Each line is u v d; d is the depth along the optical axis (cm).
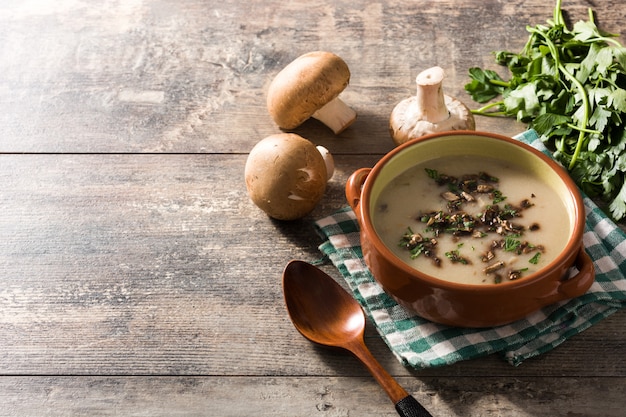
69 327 78
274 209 81
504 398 73
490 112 90
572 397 73
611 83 83
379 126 89
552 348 74
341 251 79
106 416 73
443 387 73
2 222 84
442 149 79
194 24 99
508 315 71
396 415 72
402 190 78
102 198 85
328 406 73
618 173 82
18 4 102
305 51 96
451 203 77
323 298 77
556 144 86
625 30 95
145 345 76
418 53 95
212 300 78
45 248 82
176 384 74
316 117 88
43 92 94
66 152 89
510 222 75
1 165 88
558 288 71
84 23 100
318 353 75
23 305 79
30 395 74
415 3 99
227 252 81
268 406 73
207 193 85
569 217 75
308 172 80
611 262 77
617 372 74
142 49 97
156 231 83
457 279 73
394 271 71
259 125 90
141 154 88
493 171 78
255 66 95
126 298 79
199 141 89
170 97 93
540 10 98
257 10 100
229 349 76
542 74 87
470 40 96
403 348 74
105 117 91
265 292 79
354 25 98
